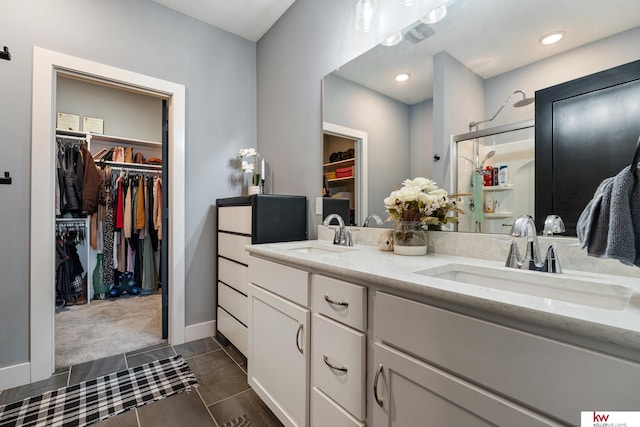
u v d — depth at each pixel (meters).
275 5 2.20
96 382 1.67
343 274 0.94
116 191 3.20
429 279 0.77
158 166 3.54
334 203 1.84
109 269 3.17
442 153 1.29
